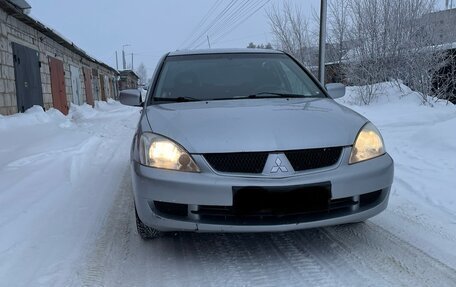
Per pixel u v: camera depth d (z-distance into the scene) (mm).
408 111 11852
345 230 3609
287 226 2795
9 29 11500
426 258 3061
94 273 2916
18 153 7160
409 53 14500
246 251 3242
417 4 14977
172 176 2836
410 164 5875
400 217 3889
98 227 3768
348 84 18469
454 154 6102
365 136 3105
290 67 4457
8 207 4266
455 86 14141
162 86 4023
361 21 15719
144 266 3021
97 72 29562
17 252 3230
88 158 7094
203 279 2822
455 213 3936
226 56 4477
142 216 2986
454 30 15227
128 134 11031
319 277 2816
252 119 3107
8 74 11258
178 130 3014
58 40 16609
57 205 4375
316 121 3125
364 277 2801
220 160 2822
